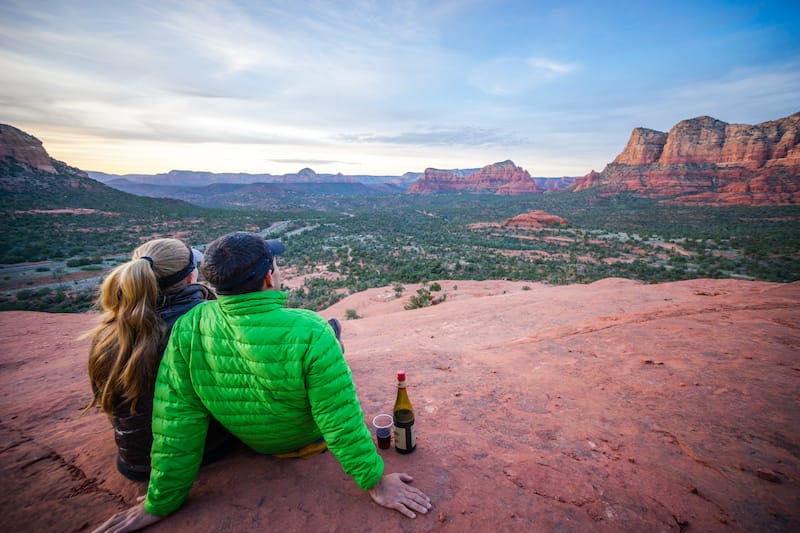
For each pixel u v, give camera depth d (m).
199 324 1.52
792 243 101.31
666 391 2.97
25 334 8.70
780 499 1.71
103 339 1.54
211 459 1.95
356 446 1.53
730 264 78.56
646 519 1.63
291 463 1.93
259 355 1.44
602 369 3.62
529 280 67.56
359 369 4.03
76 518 1.64
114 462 2.07
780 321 4.43
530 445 2.27
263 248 1.49
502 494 1.79
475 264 84.38
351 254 101.25
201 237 120.06
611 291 10.95
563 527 1.58
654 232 141.12
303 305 51.06
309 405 1.60
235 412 1.57
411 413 2.14
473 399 3.04
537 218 165.38
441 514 1.63
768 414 2.47
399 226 175.62
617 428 2.48
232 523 1.55
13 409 3.21
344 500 1.69
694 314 5.23
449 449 2.19
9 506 1.73
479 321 9.84
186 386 1.52
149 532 1.52
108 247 96.44
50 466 2.09
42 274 67.06
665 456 2.13
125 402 1.59
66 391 3.69
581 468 2.02
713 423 2.43
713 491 1.80
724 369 3.24
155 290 1.53
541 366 3.91
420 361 4.30
